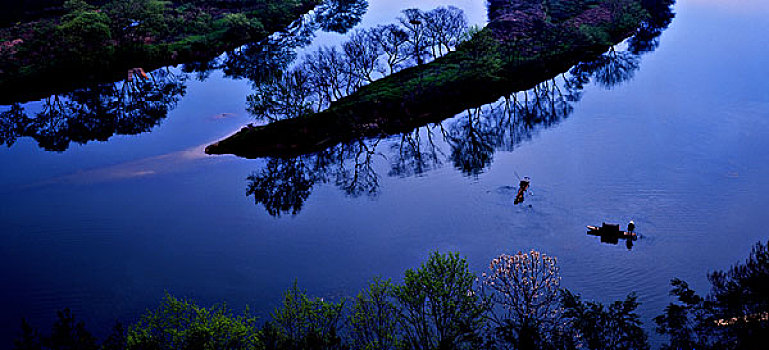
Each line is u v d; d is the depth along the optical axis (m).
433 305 57.78
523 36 167.38
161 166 120.38
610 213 91.56
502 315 65.94
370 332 58.44
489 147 120.62
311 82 141.75
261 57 180.25
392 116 136.75
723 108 126.94
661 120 123.31
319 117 133.25
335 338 53.22
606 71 154.88
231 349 54.06
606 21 179.88
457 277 62.59
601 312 54.88
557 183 100.88
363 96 142.00
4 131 142.75
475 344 57.50
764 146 109.25
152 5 195.38
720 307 52.34
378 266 83.25
